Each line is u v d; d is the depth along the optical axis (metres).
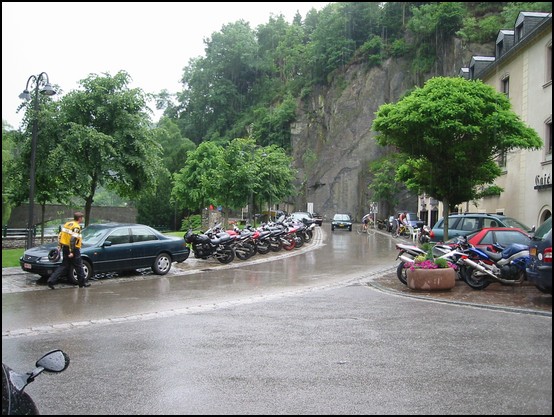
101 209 45.84
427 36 64.44
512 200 24.47
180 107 94.19
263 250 22.28
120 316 9.18
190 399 4.95
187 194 49.62
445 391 5.05
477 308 9.64
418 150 17.67
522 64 23.88
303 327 8.07
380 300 10.71
